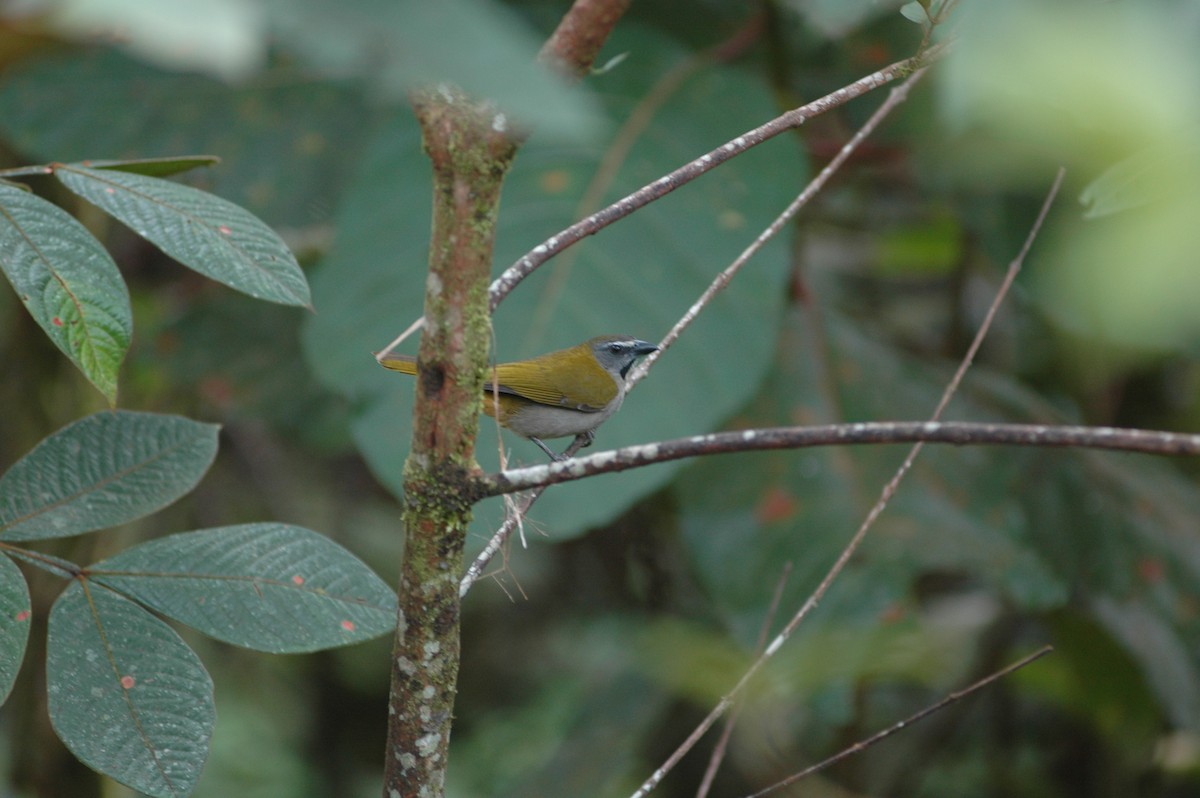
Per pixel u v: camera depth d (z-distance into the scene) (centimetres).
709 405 938
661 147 1003
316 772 1736
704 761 1383
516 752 1678
